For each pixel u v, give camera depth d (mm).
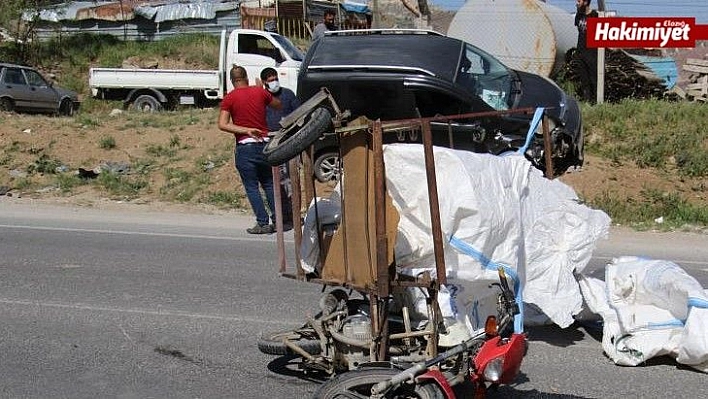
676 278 5371
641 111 14156
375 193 4113
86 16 28109
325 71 10719
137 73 20859
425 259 4449
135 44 26906
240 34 19203
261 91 9836
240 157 9766
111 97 21578
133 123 16344
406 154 4438
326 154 6816
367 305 4883
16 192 13312
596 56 15758
